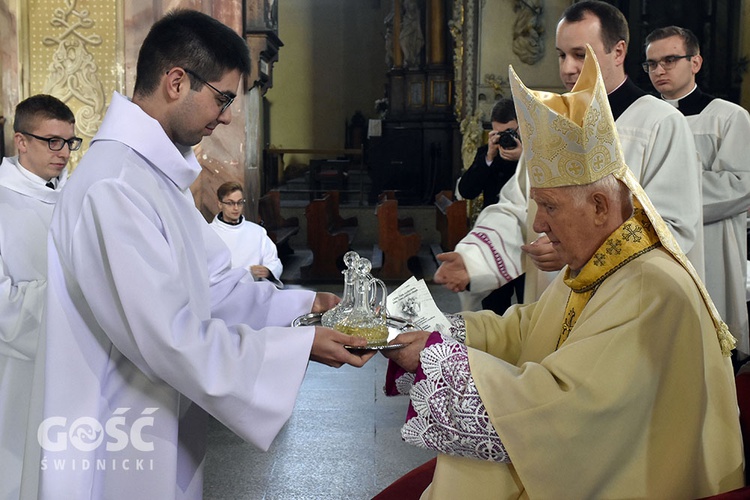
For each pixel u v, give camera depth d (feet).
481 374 5.76
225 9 21.95
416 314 7.37
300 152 53.26
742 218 13.60
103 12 17.24
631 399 5.52
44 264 9.46
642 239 5.84
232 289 7.57
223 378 5.82
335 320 6.64
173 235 6.19
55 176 10.03
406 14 49.70
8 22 16.96
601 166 5.77
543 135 5.79
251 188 24.20
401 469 12.54
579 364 5.56
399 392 6.84
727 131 13.47
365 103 67.10
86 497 6.02
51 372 5.97
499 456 5.72
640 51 40.45
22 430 9.06
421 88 49.85
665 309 5.58
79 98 17.33
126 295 5.66
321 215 31.83
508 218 10.19
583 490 5.60
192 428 6.91
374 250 38.63
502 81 38.96
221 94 6.40
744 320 13.25
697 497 5.74
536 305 7.21
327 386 17.26
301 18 66.59
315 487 11.83
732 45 38.17
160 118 6.40
